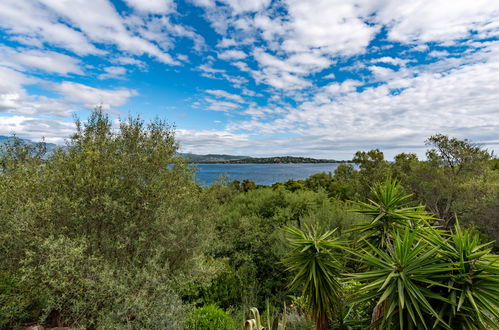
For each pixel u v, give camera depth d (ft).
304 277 10.53
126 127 13.70
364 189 48.39
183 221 13.96
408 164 52.54
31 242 10.75
